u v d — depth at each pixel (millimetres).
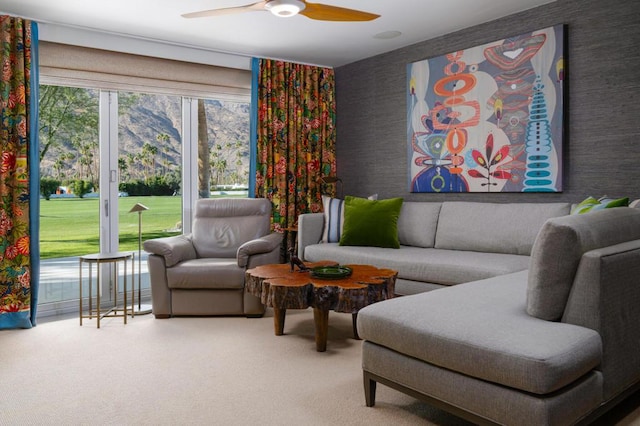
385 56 5270
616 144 3531
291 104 5516
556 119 3820
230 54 5227
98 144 4602
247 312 4047
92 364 2986
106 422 2230
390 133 5258
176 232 5102
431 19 4242
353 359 3057
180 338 3506
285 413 2307
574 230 1966
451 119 4594
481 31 4355
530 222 3789
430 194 4875
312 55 5383
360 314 2338
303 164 5648
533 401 1707
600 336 1929
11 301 3855
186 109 5078
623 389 2090
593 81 3645
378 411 2326
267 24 4328
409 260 3863
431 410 2336
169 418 2264
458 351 1910
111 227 4641
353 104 5684
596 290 1925
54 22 4164
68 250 4527
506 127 4160
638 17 3387
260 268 3691
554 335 1847
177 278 4008
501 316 2074
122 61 4570
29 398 2498
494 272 3350
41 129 4363
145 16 4078
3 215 3842
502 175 4215
